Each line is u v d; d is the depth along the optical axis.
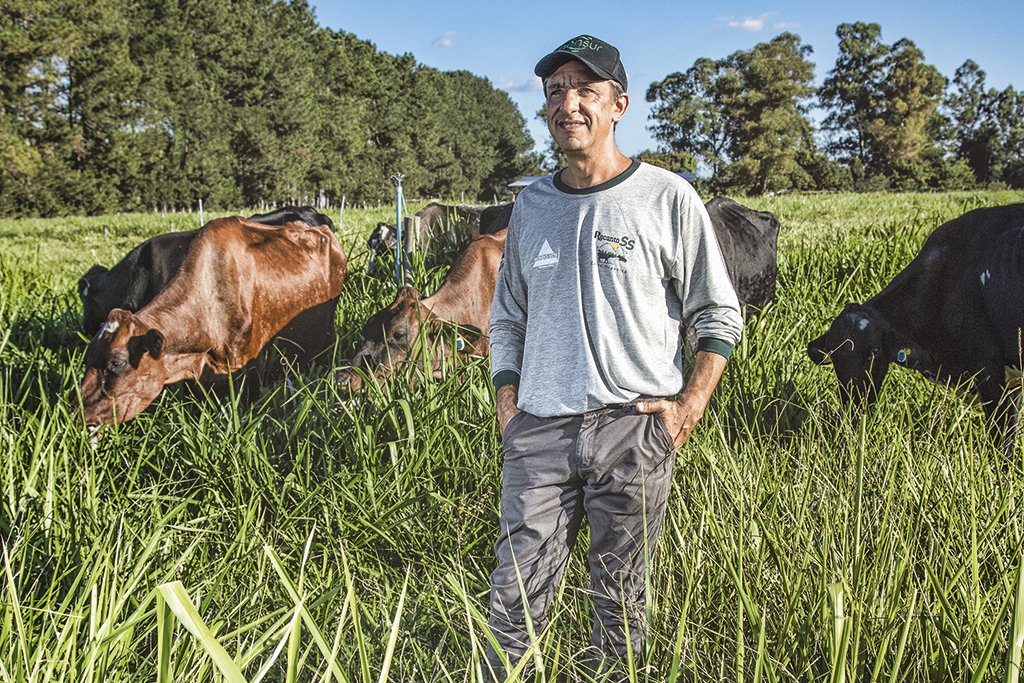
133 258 6.21
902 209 23.36
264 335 5.89
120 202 66.69
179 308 5.27
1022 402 4.53
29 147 55.47
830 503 2.84
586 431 2.57
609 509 2.59
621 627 2.63
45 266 11.88
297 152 87.50
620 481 2.55
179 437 4.51
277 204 82.38
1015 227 4.71
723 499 3.12
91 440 4.22
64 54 57.34
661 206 2.58
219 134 76.31
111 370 4.81
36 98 59.06
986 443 3.76
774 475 3.26
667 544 2.96
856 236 9.98
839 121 107.44
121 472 4.14
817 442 3.60
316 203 92.31
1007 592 2.30
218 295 5.51
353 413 4.38
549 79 2.62
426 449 3.94
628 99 2.67
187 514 3.90
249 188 80.81
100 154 65.94
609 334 2.57
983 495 3.07
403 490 3.90
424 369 4.70
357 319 6.86
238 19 91.38
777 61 93.38
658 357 2.61
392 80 137.00
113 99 66.50
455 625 3.02
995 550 2.68
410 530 3.64
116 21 67.00
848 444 3.39
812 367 5.52
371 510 3.76
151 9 84.00
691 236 2.59
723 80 95.94
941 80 101.81
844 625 1.81
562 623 2.93
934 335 5.04
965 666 2.29
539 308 2.67
